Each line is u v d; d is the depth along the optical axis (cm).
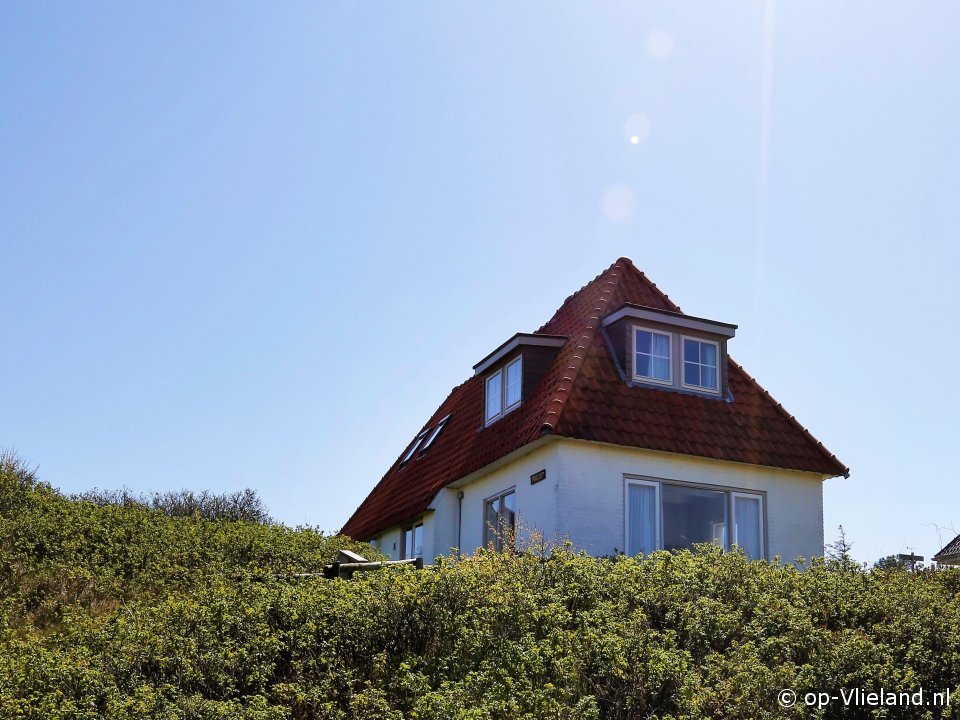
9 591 1441
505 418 1994
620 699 870
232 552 1970
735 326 1927
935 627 1012
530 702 826
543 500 1719
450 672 908
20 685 845
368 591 1027
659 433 1764
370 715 831
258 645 927
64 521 1927
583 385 1777
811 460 1878
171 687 853
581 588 1105
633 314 1853
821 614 1103
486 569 1120
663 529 1738
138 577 1658
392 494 2552
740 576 1179
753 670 894
